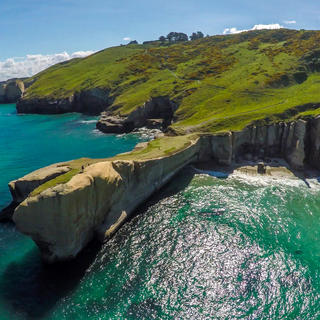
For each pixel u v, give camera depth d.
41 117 143.25
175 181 58.75
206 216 44.97
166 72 150.62
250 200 49.78
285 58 133.00
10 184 45.84
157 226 42.88
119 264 35.28
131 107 111.31
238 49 167.50
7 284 32.22
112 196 41.84
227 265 34.81
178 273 33.72
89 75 177.75
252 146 72.81
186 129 77.94
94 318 28.16
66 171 46.09
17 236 41.12
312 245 38.06
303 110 78.75
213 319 28.05
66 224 33.81
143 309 29.17
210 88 112.81
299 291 31.09
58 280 32.84
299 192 52.66
